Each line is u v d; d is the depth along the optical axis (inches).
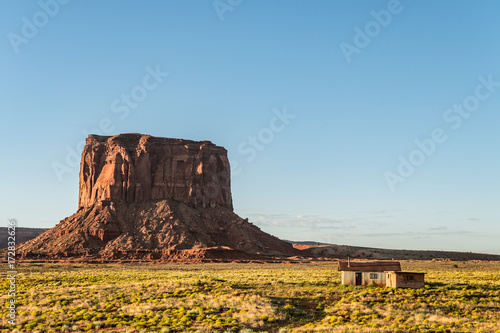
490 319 1770.4
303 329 1581.0
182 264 5895.7
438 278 3287.4
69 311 1909.4
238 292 2340.1
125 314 1862.7
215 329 1624.0
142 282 2854.3
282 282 2906.0
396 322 1708.9
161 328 1622.8
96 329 1637.6
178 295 2294.5
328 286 2704.2
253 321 1743.4
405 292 2369.6
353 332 1519.4
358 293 2333.9
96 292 2407.7
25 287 2800.2
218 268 5068.9
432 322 1702.8
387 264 2714.1
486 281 3078.2
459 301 2156.7
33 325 1669.5
